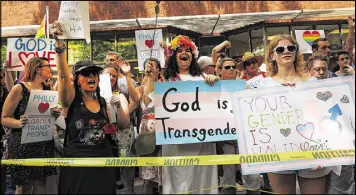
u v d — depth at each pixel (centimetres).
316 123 271
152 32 476
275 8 808
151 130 316
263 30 784
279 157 260
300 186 279
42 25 408
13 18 765
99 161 247
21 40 343
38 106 288
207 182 280
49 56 348
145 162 254
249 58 416
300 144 268
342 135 267
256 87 289
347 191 319
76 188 245
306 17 778
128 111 309
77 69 256
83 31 324
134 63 764
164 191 285
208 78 284
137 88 353
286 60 281
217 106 283
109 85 319
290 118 272
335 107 272
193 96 283
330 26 787
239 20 773
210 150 289
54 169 298
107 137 264
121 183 331
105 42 765
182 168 279
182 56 302
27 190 296
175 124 279
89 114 252
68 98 256
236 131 272
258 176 339
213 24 788
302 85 277
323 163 257
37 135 287
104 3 790
